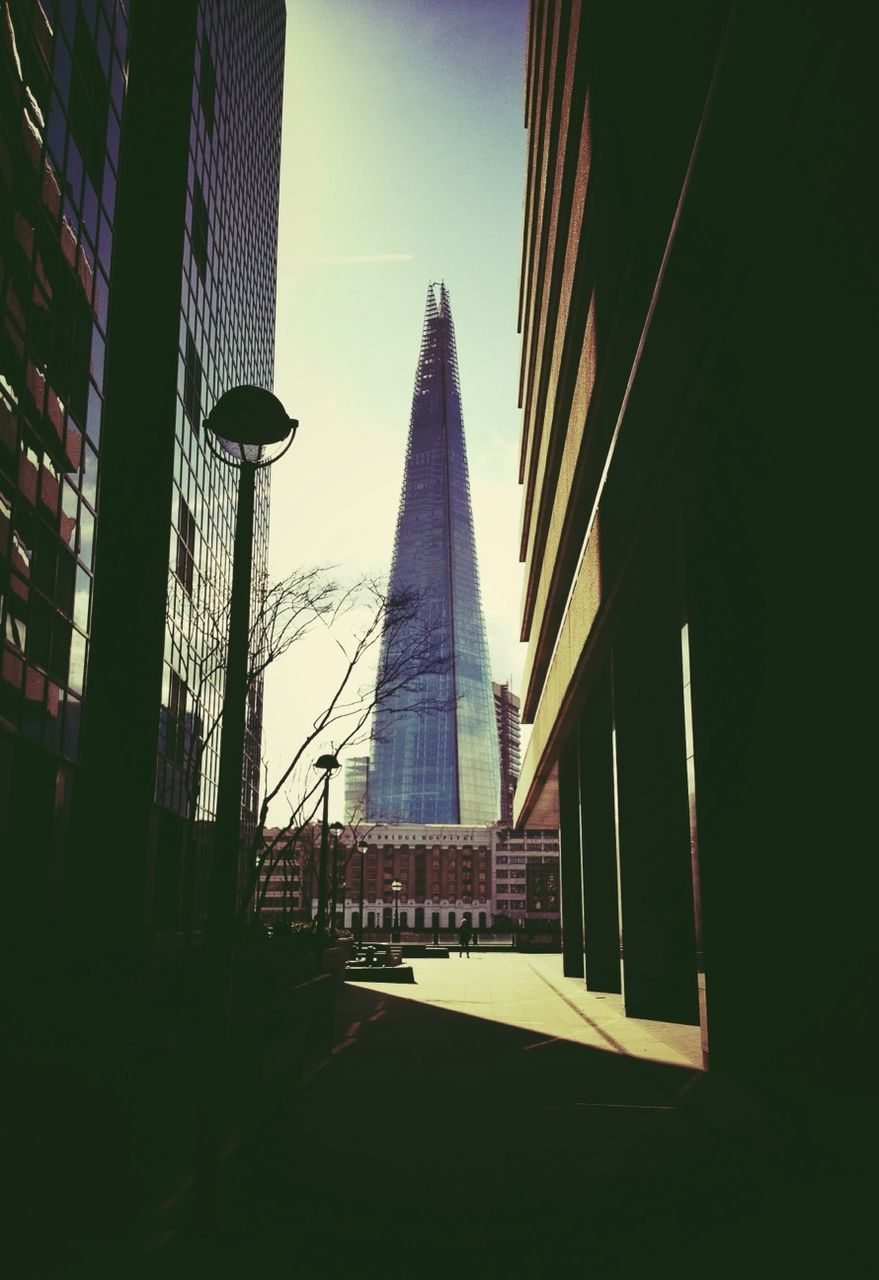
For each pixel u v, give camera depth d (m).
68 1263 5.37
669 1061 14.96
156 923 29.62
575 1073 13.59
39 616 19.33
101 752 26.83
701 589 15.73
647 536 16.83
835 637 13.54
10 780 17.97
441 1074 13.37
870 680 13.33
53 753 20.34
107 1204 6.06
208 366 35.97
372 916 191.75
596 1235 6.26
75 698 21.91
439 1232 6.31
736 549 14.89
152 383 29.67
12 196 17.45
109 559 28.25
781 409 12.90
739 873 14.16
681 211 10.66
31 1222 5.25
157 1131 6.77
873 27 6.88
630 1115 10.52
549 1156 8.53
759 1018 13.61
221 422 7.23
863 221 9.33
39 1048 5.62
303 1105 10.99
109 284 24.28
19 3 17.64
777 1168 7.97
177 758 30.75
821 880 13.44
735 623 14.84
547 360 30.45
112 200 24.36
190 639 32.66
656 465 14.59
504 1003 25.75
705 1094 11.58
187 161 31.77
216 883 6.51
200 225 34.25
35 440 18.88
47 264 19.53
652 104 14.59
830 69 7.54
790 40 7.51
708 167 9.67
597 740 33.34
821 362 11.84
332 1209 6.81
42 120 19.14
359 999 26.45
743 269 10.27
